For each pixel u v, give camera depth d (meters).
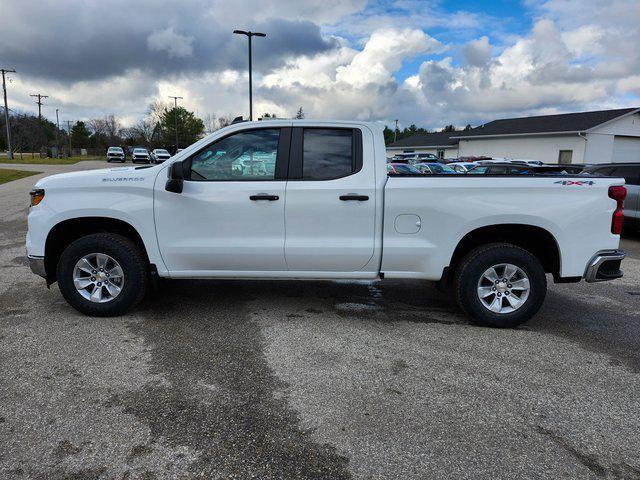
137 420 2.89
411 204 4.35
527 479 2.46
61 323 4.45
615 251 4.47
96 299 4.57
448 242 4.40
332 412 3.03
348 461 2.56
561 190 4.34
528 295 4.47
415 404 3.15
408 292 5.73
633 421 3.02
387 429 2.86
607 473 2.52
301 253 4.43
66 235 4.79
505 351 4.04
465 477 2.46
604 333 4.53
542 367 3.75
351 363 3.74
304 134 4.41
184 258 4.48
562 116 37.69
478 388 3.39
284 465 2.52
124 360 3.70
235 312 4.88
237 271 4.54
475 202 4.34
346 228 4.40
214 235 4.43
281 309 5.00
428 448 2.69
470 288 4.48
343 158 4.41
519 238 4.73
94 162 51.44
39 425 2.82
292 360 3.78
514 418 3.02
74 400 3.10
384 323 4.66
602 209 4.38
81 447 2.63
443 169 20.16
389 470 2.50
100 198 4.39
